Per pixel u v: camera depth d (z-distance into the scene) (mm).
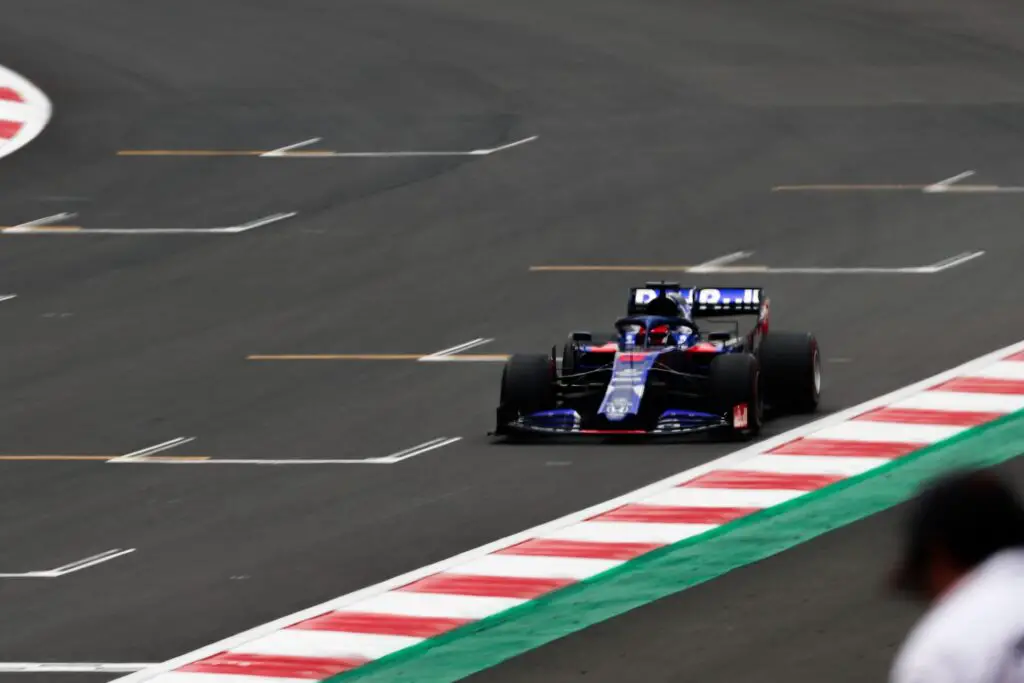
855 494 53781
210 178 117375
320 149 123875
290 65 146375
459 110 132250
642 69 142375
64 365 79500
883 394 67875
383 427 66688
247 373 76562
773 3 167375
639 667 39594
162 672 40875
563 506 54094
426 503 55562
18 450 65500
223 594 47094
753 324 81438
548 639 41812
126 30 158875
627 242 99625
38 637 44094
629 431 60812
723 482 55906
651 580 46062
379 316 86312
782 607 43281
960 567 18797
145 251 101562
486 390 72062
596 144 121938
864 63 143500
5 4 168750
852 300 85812
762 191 109562
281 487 58719
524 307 87062
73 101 136500
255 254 100062
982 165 114062
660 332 64562
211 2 169750
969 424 62375
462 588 46250
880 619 41938
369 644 42156
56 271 97812
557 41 152500
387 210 108438
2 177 118250
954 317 81375
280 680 39906
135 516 55875
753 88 135875
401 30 157750
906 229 99875
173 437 66625
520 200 109625
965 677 18391
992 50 147500
